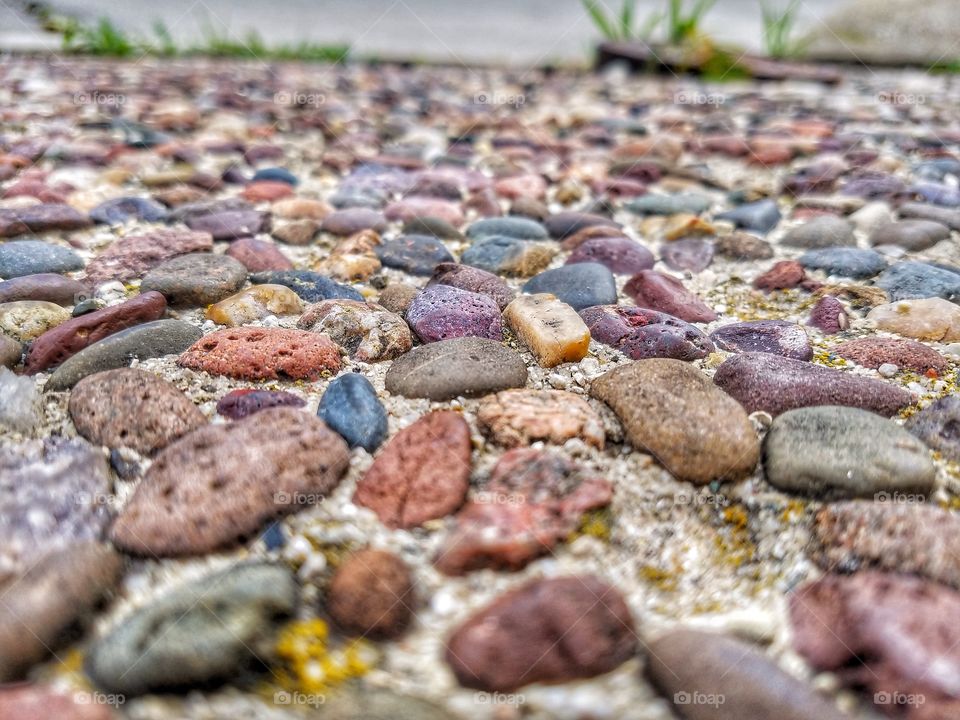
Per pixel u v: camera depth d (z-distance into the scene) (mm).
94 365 117
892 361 126
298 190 223
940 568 81
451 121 333
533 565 86
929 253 174
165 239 170
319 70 487
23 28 532
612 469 100
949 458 101
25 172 224
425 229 186
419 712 71
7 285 140
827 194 222
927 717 70
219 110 337
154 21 549
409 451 98
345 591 81
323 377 120
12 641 74
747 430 100
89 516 89
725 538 94
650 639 79
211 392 115
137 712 71
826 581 83
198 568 85
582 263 159
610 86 443
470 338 123
